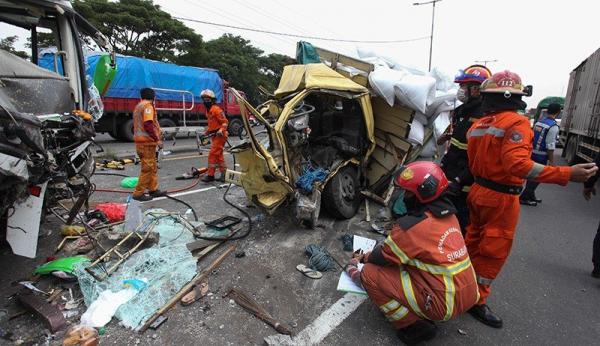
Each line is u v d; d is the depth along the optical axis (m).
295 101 4.03
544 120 6.23
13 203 2.54
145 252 3.31
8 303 2.67
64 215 4.26
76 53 4.53
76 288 2.88
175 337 2.41
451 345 2.51
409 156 5.26
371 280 2.47
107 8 22.77
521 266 3.84
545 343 2.60
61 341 2.32
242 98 3.56
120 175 6.80
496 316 2.77
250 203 5.19
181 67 13.41
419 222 2.28
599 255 3.54
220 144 6.50
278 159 3.93
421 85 4.60
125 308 2.60
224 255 3.52
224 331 2.49
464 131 3.21
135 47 23.72
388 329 2.62
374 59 5.68
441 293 2.23
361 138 4.86
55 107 3.61
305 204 4.03
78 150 3.69
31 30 4.47
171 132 10.26
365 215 4.94
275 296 2.94
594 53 9.39
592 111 8.76
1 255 3.37
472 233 2.82
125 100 11.71
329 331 2.55
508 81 2.46
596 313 3.01
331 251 3.79
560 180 2.18
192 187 6.17
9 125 2.28
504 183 2.51
